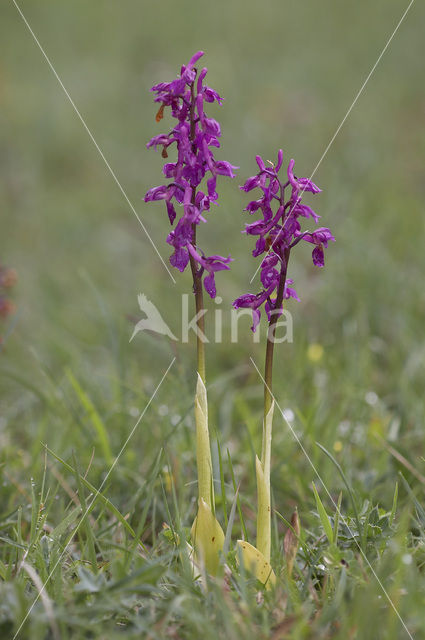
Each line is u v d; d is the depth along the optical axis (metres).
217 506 3.25
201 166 2.37
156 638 2.07
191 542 2.56
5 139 9.80
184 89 2.35
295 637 2.04
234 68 11.56
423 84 10.82
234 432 4.20
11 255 7.08
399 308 5.21
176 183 2.40
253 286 5.80
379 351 4.82
